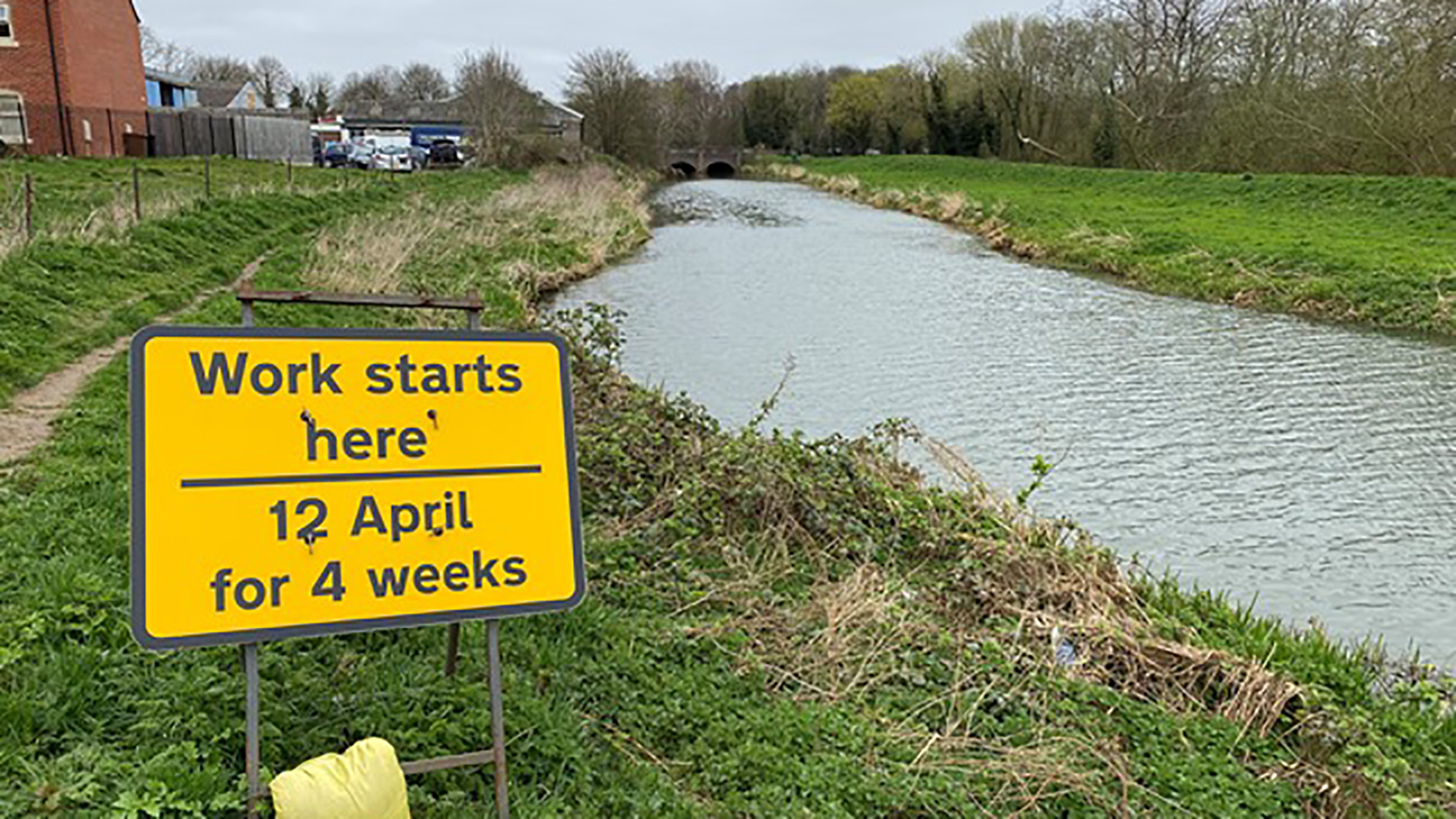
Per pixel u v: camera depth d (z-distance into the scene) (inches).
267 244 768.9
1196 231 1117.1
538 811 163.2
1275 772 216.5
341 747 169.6
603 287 916.6
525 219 1125.1
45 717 159.9
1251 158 1523.1
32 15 1336.1
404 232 850.8
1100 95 2034.9
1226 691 244.8
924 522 317.1
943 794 192.5
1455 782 217.3
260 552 148.6
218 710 168.6
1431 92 1214.9
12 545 222.1
